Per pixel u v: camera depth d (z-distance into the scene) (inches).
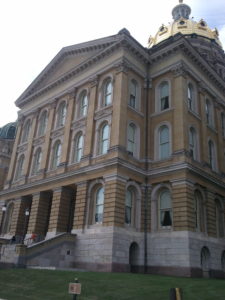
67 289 638.5
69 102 1434.5
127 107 1174.3
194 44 2246.6
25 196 1465.3
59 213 1213.7
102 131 1216.2
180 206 1009.5
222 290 613.6
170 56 1259.8
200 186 1110.4
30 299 588.7
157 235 1040.2
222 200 1231.5
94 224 1066.7
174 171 1058.1
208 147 1262.3
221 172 1309.1
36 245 979.9
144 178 1125.1
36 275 783.1
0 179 2363.4
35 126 1625.2
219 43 2423.7
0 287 716.0
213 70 1380.4
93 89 1317.7
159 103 1244.5
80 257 1037.8
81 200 1127.0
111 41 1275.8
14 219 1450.5
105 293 593.9
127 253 986.1
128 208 1064.8
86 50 1427.2
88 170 1130.7
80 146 1301.7
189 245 953.5
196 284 676.1
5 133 2596.0
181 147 1085.8
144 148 1182.9
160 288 617.3
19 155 1681.8
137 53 1272.1
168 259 983.6
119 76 1205.1
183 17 2568.9
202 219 1082.1
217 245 1101.7
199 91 1304.1
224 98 1502.2
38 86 1706.4
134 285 644.7
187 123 1147.3
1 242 1272.1
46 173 1402.6
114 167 1042.1
